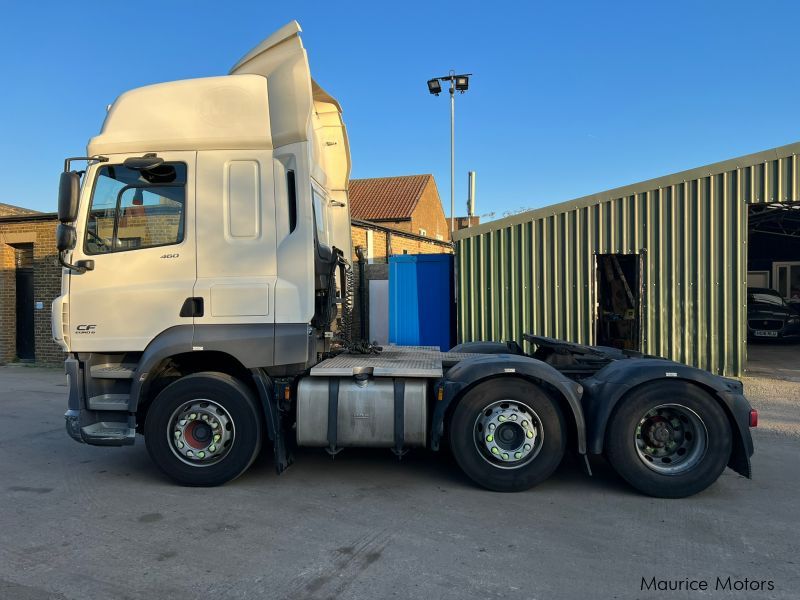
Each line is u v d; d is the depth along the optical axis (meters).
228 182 5.11
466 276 11.33
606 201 10.38
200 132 5.13
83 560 3.64
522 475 4.81
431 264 11.72
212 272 5.07
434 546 3.82
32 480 5.29
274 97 5.11
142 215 5.15
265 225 5.06
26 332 14.78
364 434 4.97
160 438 5.00
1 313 14.44
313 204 5.28
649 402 4.71
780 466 5.60
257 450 5.02
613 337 10.81
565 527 4.13
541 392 4.81
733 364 9.77
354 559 3.63
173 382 5.02
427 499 4.73
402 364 5.30
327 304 5.66
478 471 4.85
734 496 4.79
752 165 9.54
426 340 11.70
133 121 5.19
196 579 3.38
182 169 5.14
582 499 4.73
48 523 4.25
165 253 5.09
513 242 11.00
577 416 4.75
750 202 9.59
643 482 4.71
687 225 9.94
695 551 3.74
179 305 5.00
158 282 5.07
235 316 4.98
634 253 10.24
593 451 4.75
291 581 3.35
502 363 4.81
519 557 3.65
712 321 9.85
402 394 4.97
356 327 8.93
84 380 5.05
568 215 10.63
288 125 5.06
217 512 4.45
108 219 5.15
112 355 5.26
